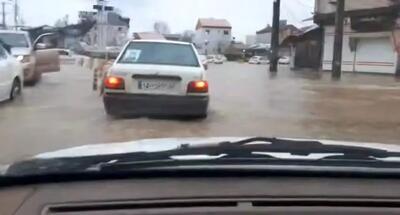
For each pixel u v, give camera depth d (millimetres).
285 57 59156
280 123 9469
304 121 9836
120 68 8695
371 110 11992
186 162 2021
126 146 2566
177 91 8680
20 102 11969
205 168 1949
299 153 2232
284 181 1922
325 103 13375
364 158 2178
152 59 9094
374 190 1886
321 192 1852
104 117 9266
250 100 13516
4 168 2209
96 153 2334
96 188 1882
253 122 9438
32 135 7727
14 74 12539
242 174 1950
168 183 1898
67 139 7445
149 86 8664
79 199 1815
